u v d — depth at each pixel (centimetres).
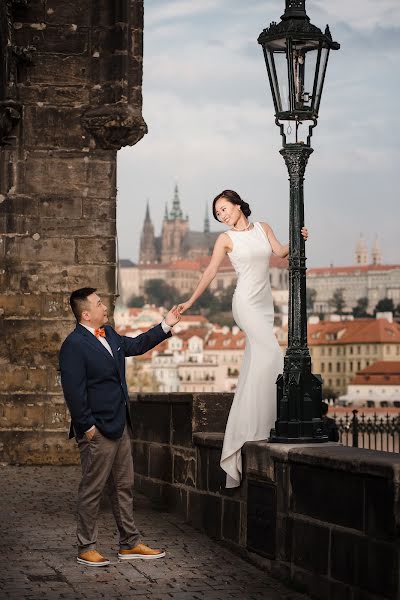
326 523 732
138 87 1680
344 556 705
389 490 649
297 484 780
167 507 1123
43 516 1064
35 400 1638
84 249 1664
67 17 1667
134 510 1122
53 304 1652
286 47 857
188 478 1051
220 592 760
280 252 915
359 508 688
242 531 886
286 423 839
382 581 656
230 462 891
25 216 1655
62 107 1664
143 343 873
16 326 1645
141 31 1681
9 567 825
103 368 844
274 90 862
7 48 1614
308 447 781
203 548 920
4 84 1622
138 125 1661
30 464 1630
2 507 1127
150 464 1197
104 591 753
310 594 751
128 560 864
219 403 1045
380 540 660
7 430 1633
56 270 1658
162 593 751
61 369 842
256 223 927
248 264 902
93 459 841
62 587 762
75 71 1669
